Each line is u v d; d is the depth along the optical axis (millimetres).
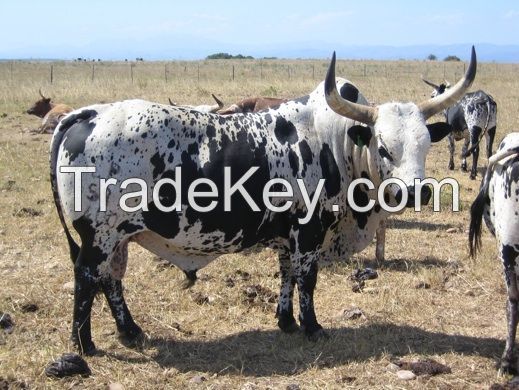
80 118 5473
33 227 9367
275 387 5141
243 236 5758
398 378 5246
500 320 6555
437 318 6578
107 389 5066
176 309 6754
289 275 6215
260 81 33781
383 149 5508
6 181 12102
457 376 5301
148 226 5523
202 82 32406
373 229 6215
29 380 5145
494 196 5164
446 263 8273
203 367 5512
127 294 7066
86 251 5504
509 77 41625
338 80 6121
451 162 14844
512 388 4930
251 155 5637
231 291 7258
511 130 18875
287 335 6156
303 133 5824
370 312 6734
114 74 42594
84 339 5621
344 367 5477
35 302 6711
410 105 5629
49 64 63156
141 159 5367
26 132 18344
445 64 64875
